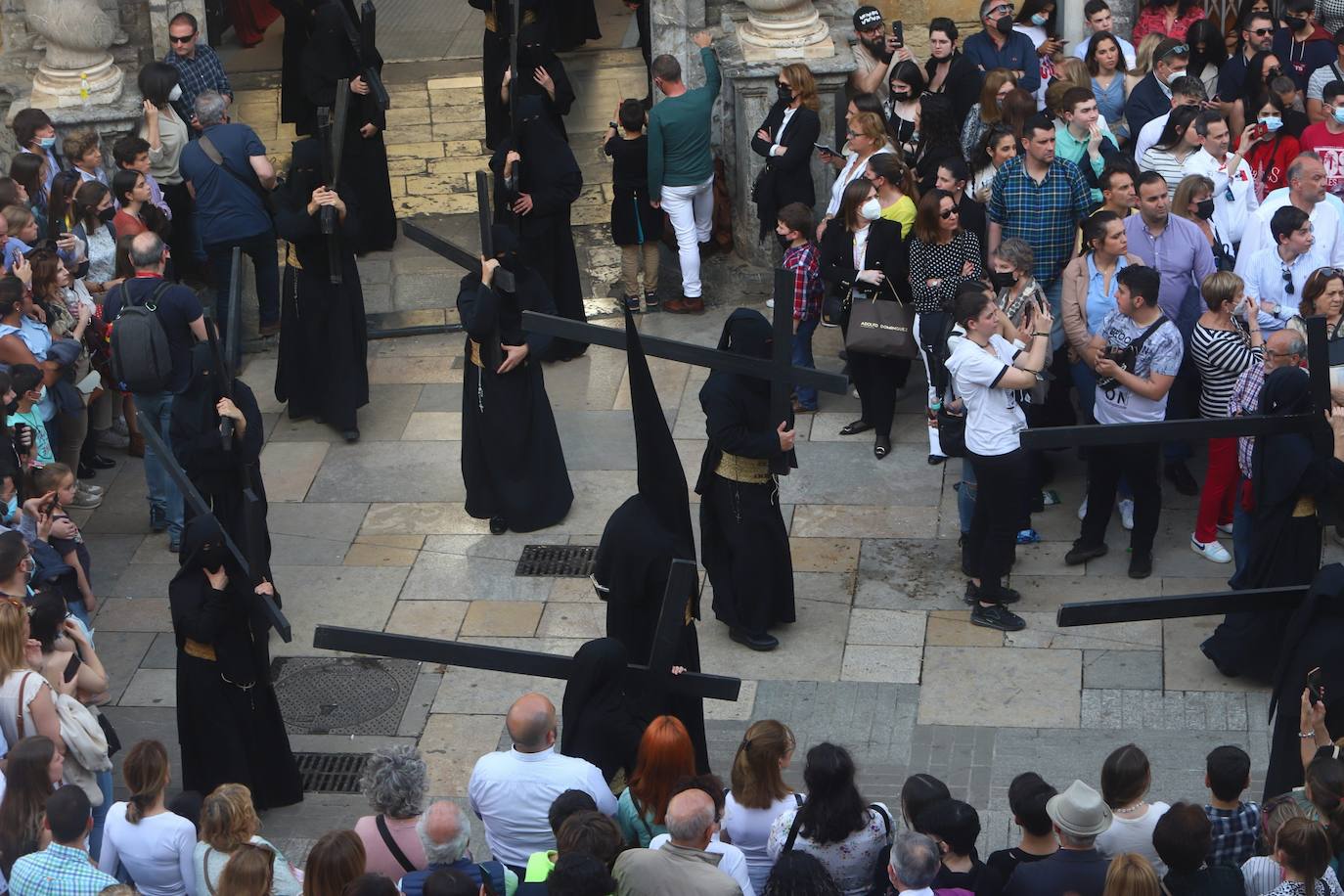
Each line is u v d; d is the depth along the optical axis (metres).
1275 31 21.31
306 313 18.22
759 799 9.77
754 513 14.34
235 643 12.54
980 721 13.67
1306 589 11.34
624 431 18.41
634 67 25.39
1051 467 17.09
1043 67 20.89
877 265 16.78
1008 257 14.83
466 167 23.78
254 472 14.23
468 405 16.41
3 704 11.12
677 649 11.79
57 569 13.34
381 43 26.45
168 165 20.36
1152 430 11.70
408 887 9.01
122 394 17.95
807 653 14.66
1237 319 15.81
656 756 9.88
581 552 16.38
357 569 16.23
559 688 14.52
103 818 12.06
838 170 21.03
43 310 15.83
